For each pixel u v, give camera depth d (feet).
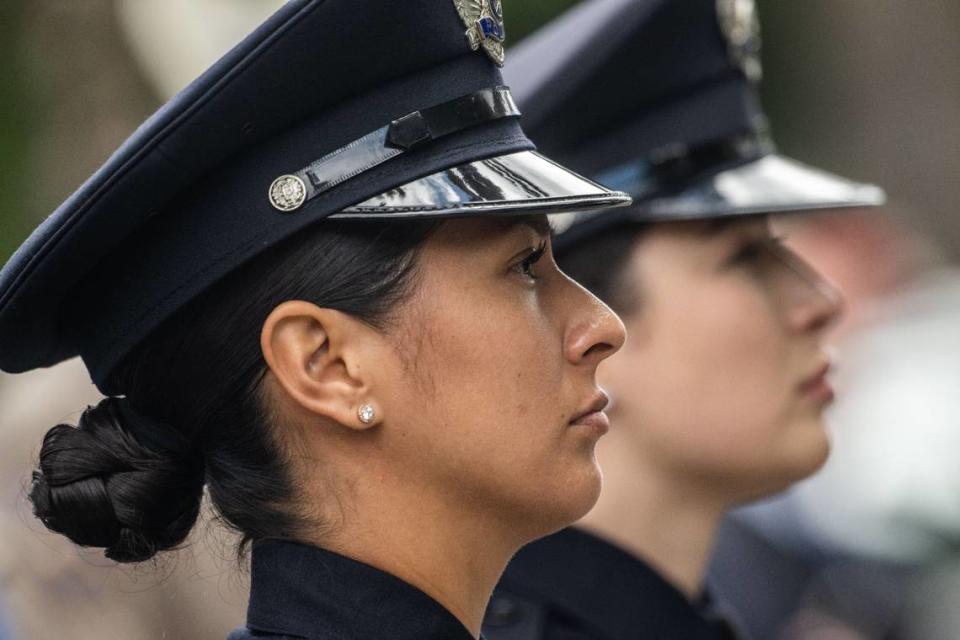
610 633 23.20
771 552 37.42
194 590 25.14
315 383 16.07
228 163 16.10
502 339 16.19
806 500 39.29
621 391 23.67
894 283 53.72
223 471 16.67
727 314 23.44
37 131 33.71
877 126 75.10
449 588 16.57
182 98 15.80
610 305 23.65
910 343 47.62
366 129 16.08
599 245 23.71
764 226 24.03
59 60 33.37
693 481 23.76
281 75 15.85
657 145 23.94
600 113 23.79
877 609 40.04
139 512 16.66
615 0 23.82
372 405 16.12
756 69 25.16
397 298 16.05
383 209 15.81
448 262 16.15
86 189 15.98
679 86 24.09
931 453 42.73
